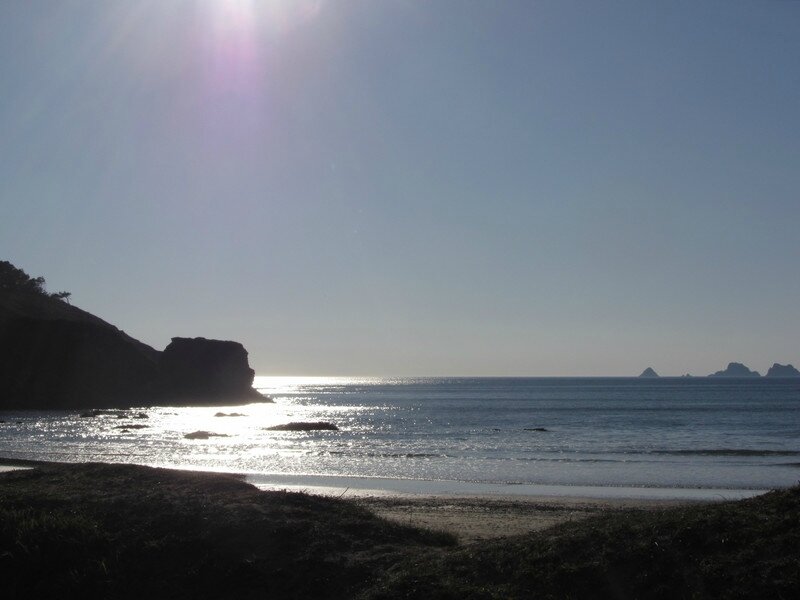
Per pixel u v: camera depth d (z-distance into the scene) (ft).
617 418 253.24
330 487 93.45
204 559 39.60
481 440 167.02
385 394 583.99
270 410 335.67
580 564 34.27
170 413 303.89
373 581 36.94
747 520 35.60
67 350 334.24
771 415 265.54
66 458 128.47
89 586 37.96
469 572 35.88
